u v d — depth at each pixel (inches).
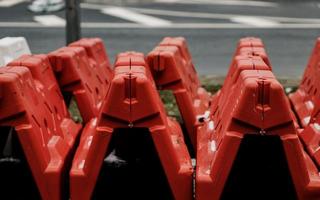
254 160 266.7
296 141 231.8
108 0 1331.2
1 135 277.3
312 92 366.9
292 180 236.1
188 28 961.5
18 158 278.1
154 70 334.3
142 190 281.9
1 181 278.2
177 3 1336.1
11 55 354.3
